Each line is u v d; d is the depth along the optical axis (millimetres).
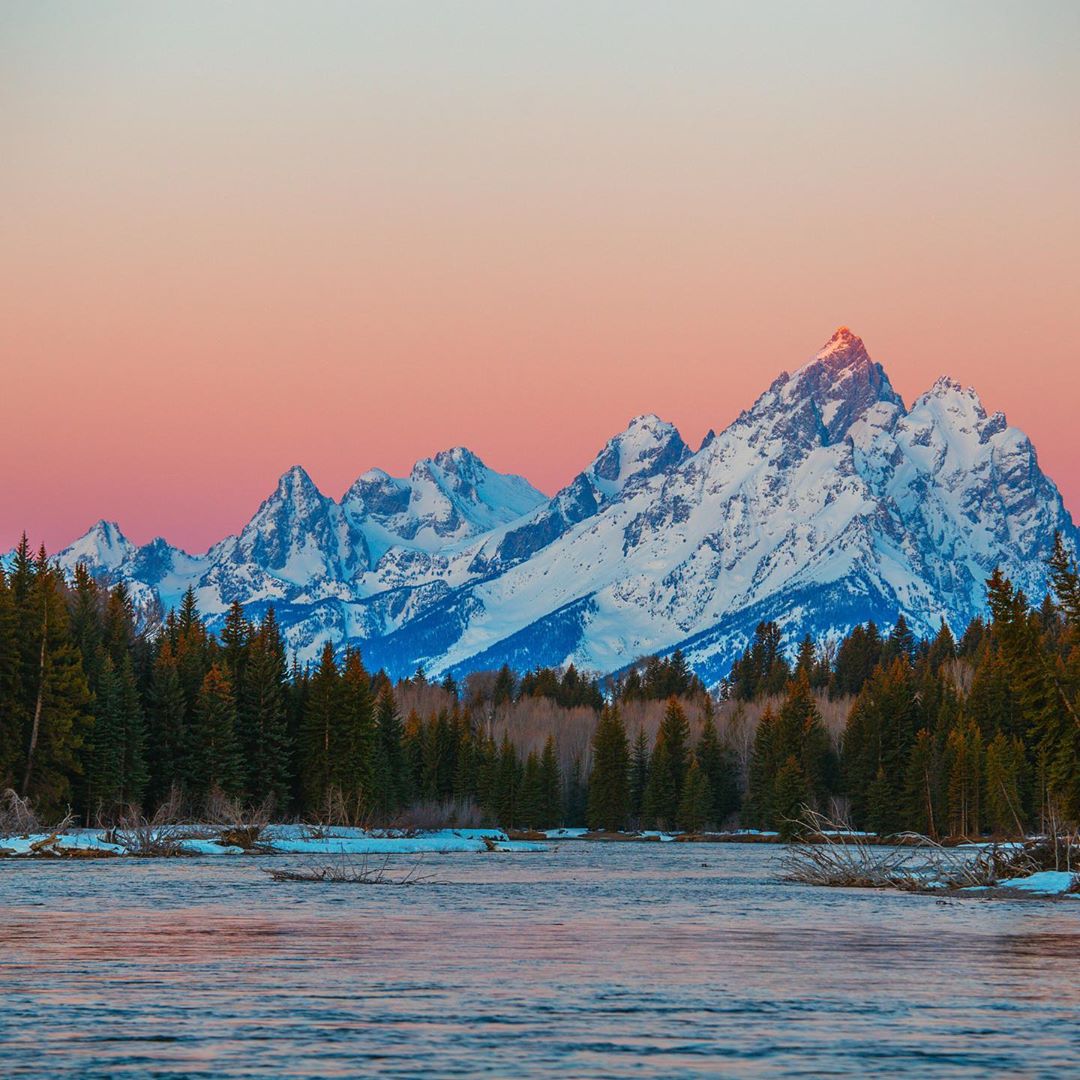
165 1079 63312
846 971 99375
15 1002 82500
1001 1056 69312
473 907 153750
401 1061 67312
